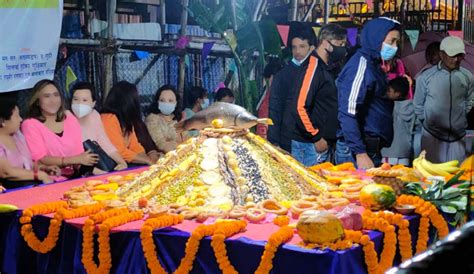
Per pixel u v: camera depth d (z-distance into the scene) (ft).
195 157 9.94
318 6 21.76
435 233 9.34
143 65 17.47
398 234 8.46
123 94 15.71
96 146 14.55
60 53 15.67
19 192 10.96
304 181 10.11
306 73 17.62
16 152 13.39
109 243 8.38
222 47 19.76
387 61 17.26
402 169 11.27
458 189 9.63
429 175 11.57
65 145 13.96
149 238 8.06
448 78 18.75
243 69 20.04
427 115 18.95
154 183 9.62
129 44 17.10
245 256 7.60
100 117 15.39
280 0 21.18
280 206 9.01
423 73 19.07
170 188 9.58
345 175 11.52
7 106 13.14
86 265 8.45
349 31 19.67
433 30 21.80
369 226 8.14
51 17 14.61
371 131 16.49
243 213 8.64
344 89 16.12
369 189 9.00
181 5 18.30
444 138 19.08
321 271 7.16
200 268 7.90
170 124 16.60
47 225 9.15
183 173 9.75
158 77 17.92
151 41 17.61
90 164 14.06
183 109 18.58
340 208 9.03
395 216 8.46
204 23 18.78
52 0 14.55
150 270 8.14
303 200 9.36
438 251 1.87
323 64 17.85
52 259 9.15
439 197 9.51
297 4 21.43
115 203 9.31
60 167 13.88
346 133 16.15
